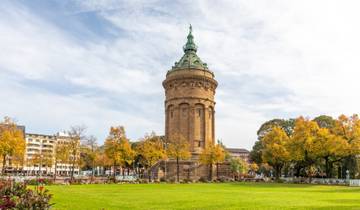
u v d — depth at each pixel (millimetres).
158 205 22828
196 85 87875
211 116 90312
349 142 58719
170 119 88812
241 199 27578
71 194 31531
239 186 51000
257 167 127250
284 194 33875
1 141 54656
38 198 14211
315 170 85188
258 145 91562
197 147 85000
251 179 80750
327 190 41625
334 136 58688
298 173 76750
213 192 36188
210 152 75688
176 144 74000
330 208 21188
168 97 90250
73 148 74812
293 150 64250
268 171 130750
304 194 34094
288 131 90562
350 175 65750
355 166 61969
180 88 87938
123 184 54562
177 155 72688
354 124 58562
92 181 58562
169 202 24828
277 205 22969
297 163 75188
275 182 69250
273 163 76438
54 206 21062
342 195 32938
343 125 59438
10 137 55688
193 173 80875
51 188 41250
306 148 62000
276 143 70438
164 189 41156
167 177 77812
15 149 56125
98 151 93312
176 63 94062
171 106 89312
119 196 29922
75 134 85250
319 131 61312
